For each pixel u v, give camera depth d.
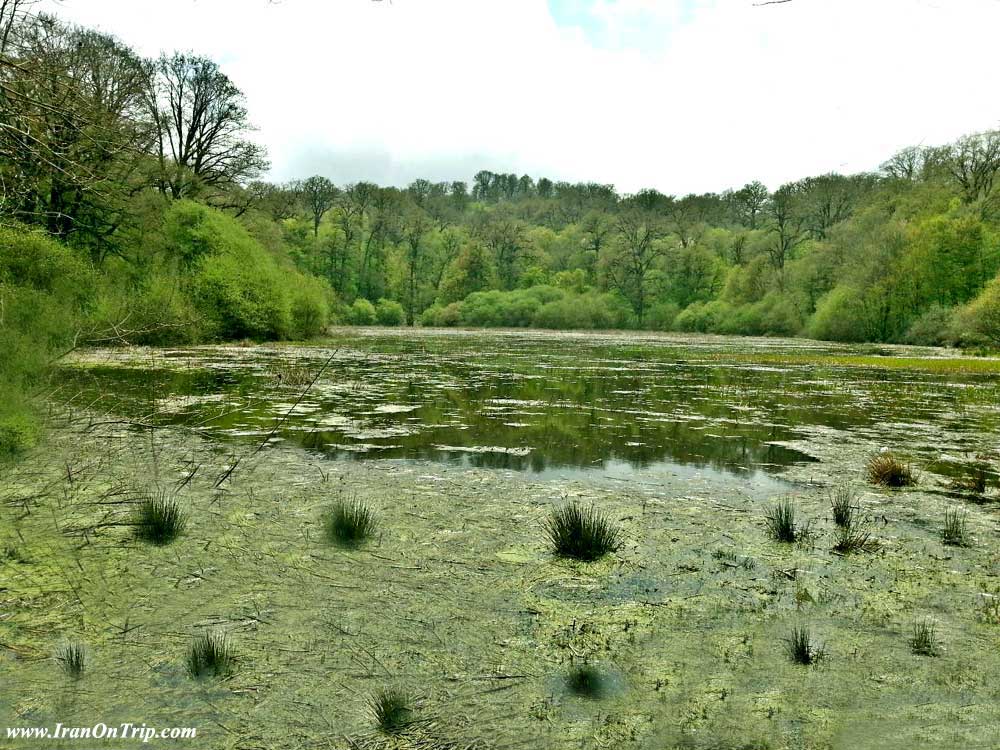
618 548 5.33
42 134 5.58
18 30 5.63
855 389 16.61
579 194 105.38
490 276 77.19
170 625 3.96
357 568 4.83
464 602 4.34
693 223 71.31
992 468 8.21
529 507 6.31
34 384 7.62
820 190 58.94
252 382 14.98
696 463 8.30
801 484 7.37
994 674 3.60
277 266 32.94
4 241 11.58
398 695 3.32
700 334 58.91
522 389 15.30
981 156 42.28
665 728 3.11
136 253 24.83
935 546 5.48
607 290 70.12
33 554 4.92
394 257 79.50
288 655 3.67
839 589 4.62
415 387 15.13
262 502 6.26
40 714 3.13
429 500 6.46
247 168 31.58
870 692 3.42
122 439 8.76
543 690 3.40
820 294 50.94
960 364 24.66
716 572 4.89
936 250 40.25
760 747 2.99
